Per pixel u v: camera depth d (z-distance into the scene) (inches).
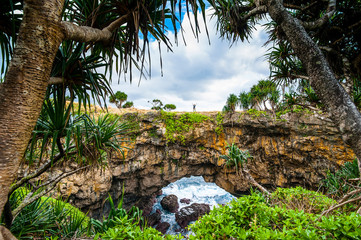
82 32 60.8
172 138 637.3
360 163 83.0
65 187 437.7
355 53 151.6
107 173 544.7
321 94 94.3
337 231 53.6
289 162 535.5
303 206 123.3
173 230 787.4
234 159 207.0
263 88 402.0
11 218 88.6
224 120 614.5
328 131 440.8
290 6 154.0
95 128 99.4
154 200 1026.1
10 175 42.4
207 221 71.7
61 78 74.4
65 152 92.4
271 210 83.2
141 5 72.6
